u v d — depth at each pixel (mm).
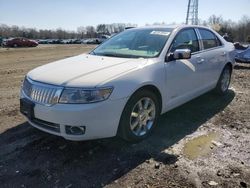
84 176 3318
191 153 3832
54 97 3551
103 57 4535
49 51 28781
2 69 12617
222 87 6395
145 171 3400
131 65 4020
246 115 5301
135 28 5426
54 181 3238
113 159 3676
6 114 5402
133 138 4027
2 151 3918
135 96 3877
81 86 3504
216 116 5242
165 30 4961
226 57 6219
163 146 4027
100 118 3533
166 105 4516
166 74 4359
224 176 3287
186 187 3092
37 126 3820
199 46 5391
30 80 3967
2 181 3250
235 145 4070
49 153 3844
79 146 4008
